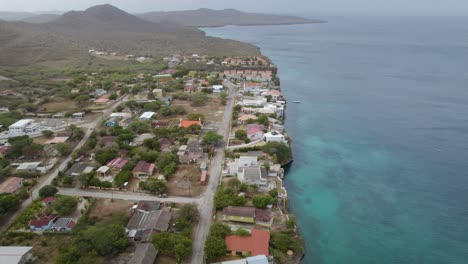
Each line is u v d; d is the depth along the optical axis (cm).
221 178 9706
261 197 8394
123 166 9956
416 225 8500
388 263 7238
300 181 10475
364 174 10944
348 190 10019
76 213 8000
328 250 7562
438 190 10069
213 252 6538
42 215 7781
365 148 12850
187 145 11662
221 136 12069
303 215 8788
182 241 6731
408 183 10431
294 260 7012
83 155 10912
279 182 9706
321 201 9431
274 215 8225
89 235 6775
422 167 11419
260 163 10400
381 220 8662
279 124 14275
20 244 6931
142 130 12938
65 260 6238
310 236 8000
